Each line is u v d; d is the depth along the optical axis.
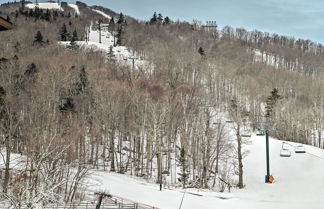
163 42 166.62
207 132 51.25
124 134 64.25
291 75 142.00
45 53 103.31
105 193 33.00
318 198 36.88
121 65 103.38
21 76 59.00
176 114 59.62
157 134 48.19
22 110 41.38
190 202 34.81
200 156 53.47
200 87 89.38
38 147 28.17
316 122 95.31
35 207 17.88
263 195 40.31
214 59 146.00
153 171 58.28
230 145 55.50
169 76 84.38
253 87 109.94
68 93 62.62
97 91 59.66
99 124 54.50
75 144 38.78
